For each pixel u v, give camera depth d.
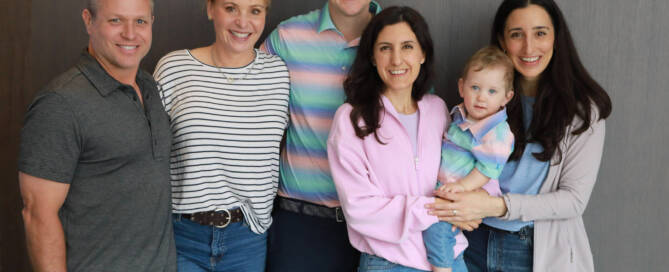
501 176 1.92
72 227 1.50
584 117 1.80
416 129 1.81
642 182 2.31
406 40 1.73
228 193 1.83
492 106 1.76
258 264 1.97
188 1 2.45
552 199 1.79
